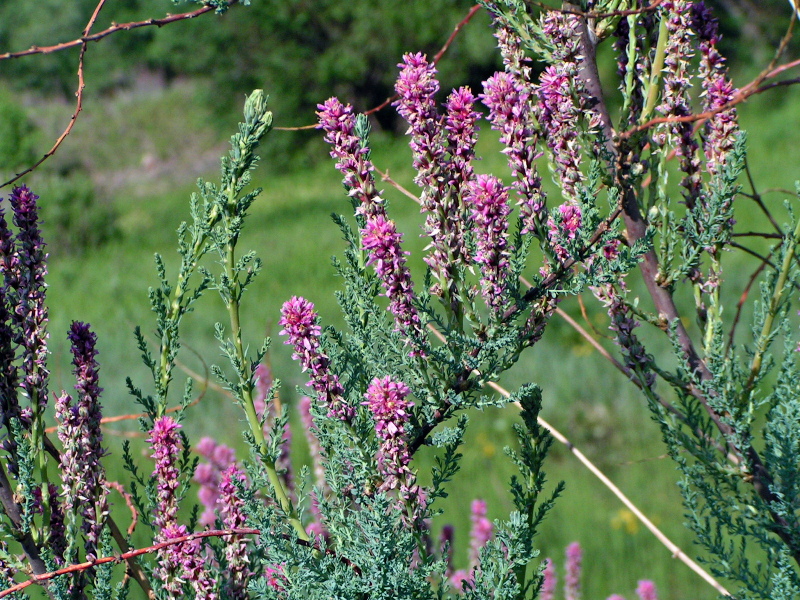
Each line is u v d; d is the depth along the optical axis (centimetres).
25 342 153
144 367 1016
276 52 3478
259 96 158
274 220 2506
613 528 545
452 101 145
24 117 2684
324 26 3472
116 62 5125
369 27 3256
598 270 150
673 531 533
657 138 178
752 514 177
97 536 156
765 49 2889
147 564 159
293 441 437
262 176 3547
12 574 154
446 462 148
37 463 156
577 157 167
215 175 3584
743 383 184
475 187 144
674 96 176
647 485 613
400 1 3203
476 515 336
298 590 138
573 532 542
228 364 962
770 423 170
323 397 143
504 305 151
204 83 3788
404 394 140
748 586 175
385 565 132
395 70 3403
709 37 179
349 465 148
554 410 772
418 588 139
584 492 606
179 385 913
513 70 171
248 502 142
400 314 144
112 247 2445
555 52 167
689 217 176
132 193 3609
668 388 723
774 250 178
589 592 472
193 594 156
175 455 157
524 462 168
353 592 135
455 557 436
